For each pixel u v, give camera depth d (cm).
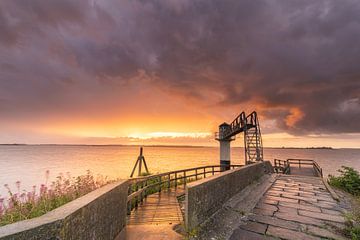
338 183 1193
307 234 480
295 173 1875
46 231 216
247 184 986
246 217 585
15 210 586
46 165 6031
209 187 585
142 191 832
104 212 371
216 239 455
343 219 572
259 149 1884
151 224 572
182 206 805
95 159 9188
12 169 4906
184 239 452
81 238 279
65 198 712
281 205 704
